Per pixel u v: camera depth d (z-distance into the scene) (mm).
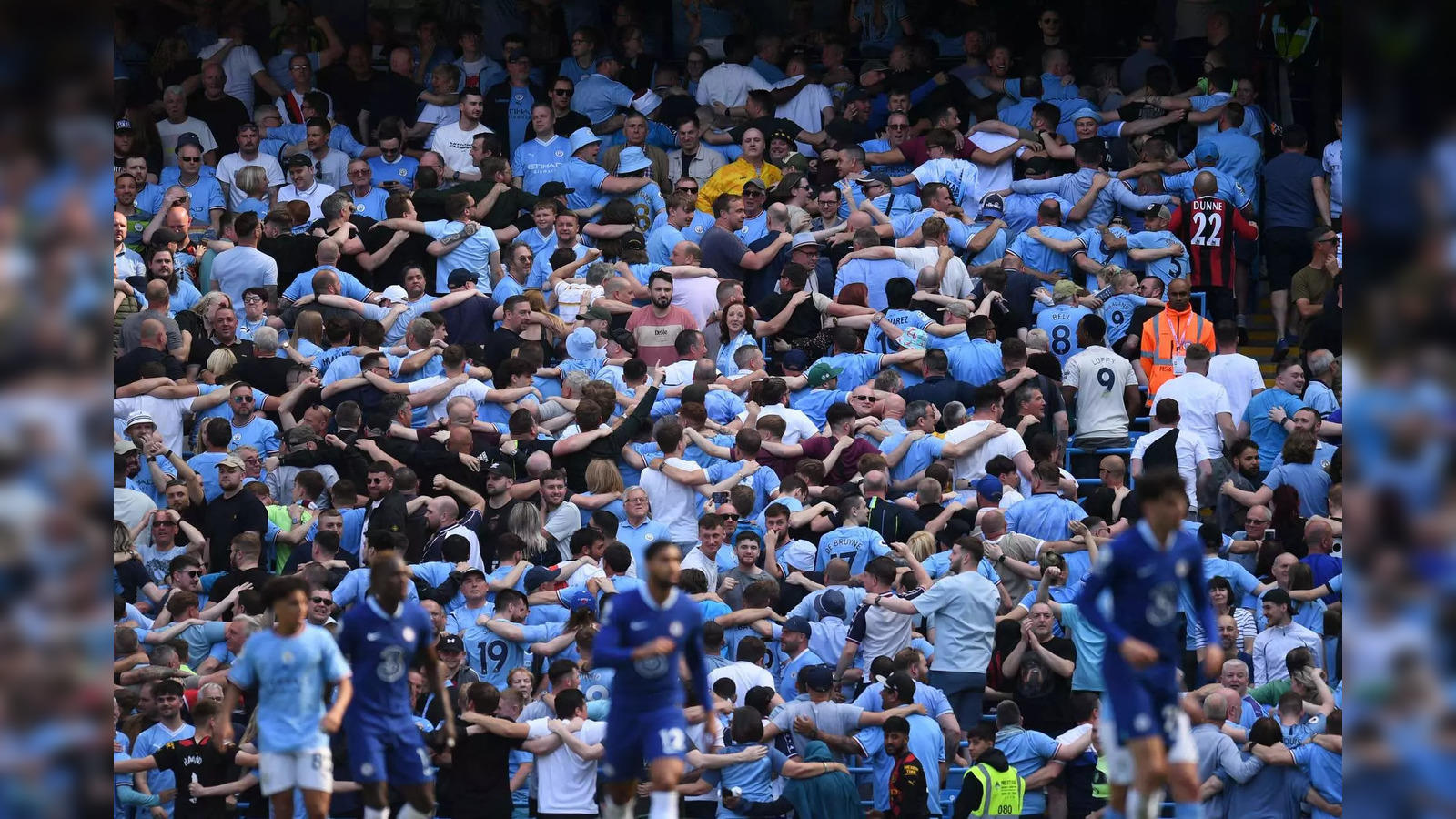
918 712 47688
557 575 51562
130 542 53656
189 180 73375
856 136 77500
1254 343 75062
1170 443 58688
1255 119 75938
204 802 47062
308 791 38250
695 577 51219
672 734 36594
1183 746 35562
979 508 54844
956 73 80562
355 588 50875
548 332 63562
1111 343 65938
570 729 47094
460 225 66500
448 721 39125
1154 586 35500
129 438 56906
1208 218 69938
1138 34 85062
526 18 85938
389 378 58688
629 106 78625
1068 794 48625
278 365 60250
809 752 46969
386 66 84938
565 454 56156
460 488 55000
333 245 64562
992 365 61031
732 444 58219
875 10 85062
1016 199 72062
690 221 69562
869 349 63125
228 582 52312
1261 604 53531
